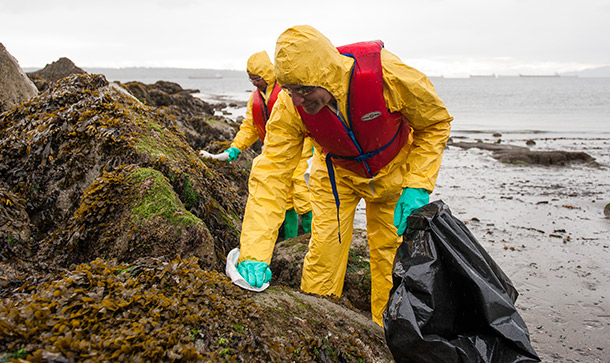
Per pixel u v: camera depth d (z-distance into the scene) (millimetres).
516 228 7148
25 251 3459
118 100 5176
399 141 3320
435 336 2332
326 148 3258
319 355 2379
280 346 2250
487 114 35375
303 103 2777
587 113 36469
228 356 2012
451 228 2557
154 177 3566
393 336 2357
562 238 6633
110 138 4160
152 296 2109
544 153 14023
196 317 2104
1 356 1654
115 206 3463
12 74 6215
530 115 34375
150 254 3242
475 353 2332
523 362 2316
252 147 12625
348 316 3051
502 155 14633
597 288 5012
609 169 12633
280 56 2602
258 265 2764
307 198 5898
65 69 17062
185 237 3262
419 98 2955
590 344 3943
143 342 1842
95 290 2070
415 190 3057
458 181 11000
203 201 4195
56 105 4770
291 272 4609
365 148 3172
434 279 2414
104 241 3354
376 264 3875
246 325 2262
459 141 19062
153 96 19375
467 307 2475
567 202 8828
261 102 5688
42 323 1808
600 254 6004
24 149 4223
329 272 3729
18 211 3672
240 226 4562
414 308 2369
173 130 5645
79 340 1785
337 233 3678
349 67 2805
